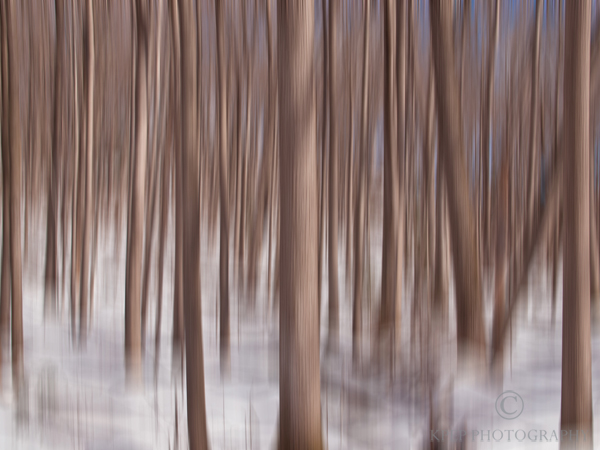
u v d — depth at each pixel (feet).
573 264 5.82
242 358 9.01
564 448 5.79
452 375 7.97
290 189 5.30
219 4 9.90
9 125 8.69
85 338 9.89
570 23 5.70
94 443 6.50
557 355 8.97
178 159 8.57
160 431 6.73
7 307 8.95
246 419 6.90
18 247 8.56
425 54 9.78
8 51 8.57
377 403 7.27
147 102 9.06
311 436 5.37
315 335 5.41
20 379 8.13
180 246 8.75
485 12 9.96
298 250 5.31
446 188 8.61
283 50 5.27
